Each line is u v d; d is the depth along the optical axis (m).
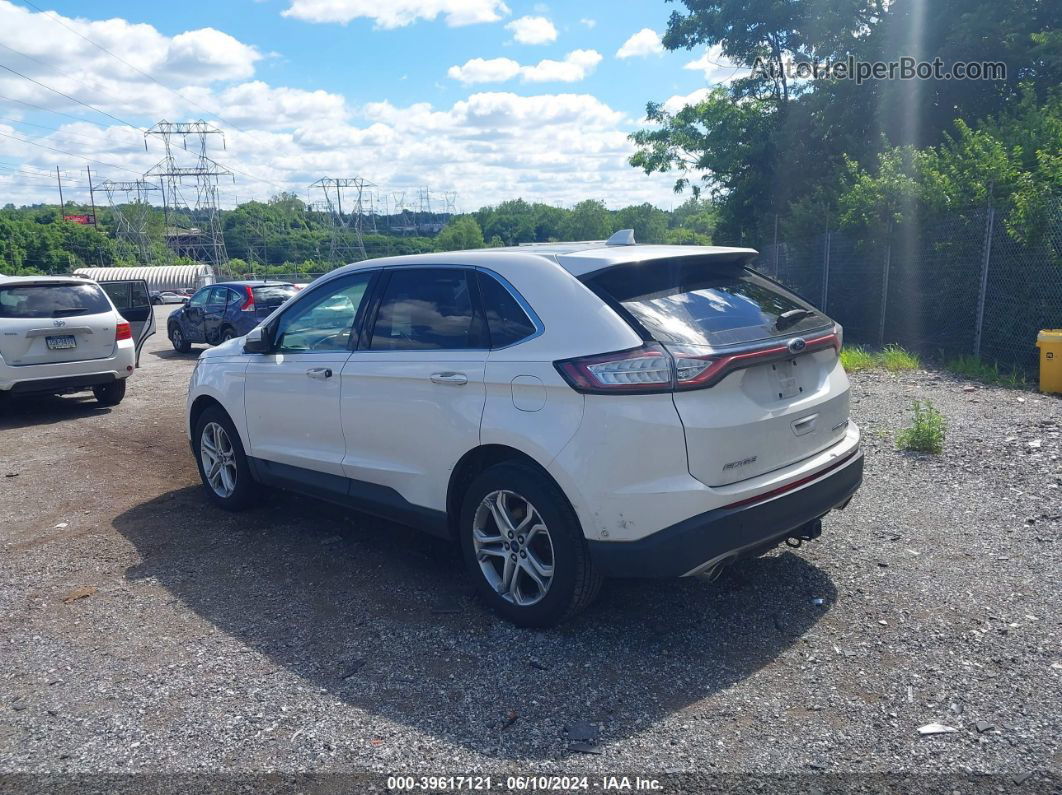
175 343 19.69
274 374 5.43
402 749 3.15
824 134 21.45
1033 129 12.63
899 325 14.18
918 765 2.96
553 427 3.76
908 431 7.04
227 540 5.59
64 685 3.73
